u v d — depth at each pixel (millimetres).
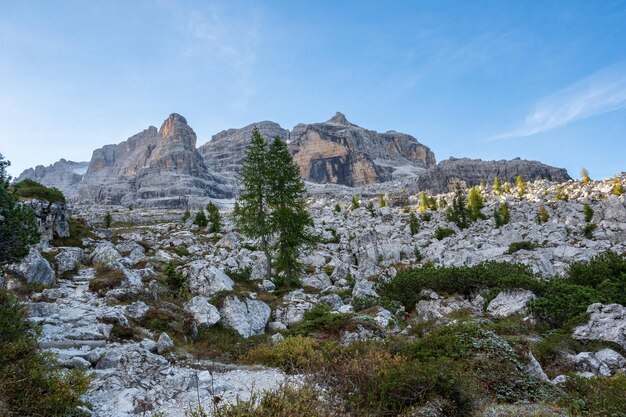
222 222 80312
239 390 10492
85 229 44594
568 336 15734
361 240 48500
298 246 34250
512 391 9938
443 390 8875
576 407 8891
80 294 19375
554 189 110188
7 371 7758
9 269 19453
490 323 17266
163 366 11406
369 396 8758
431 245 52094
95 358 11445
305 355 13453
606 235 50250
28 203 31641
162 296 21203
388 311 22234
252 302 20562
